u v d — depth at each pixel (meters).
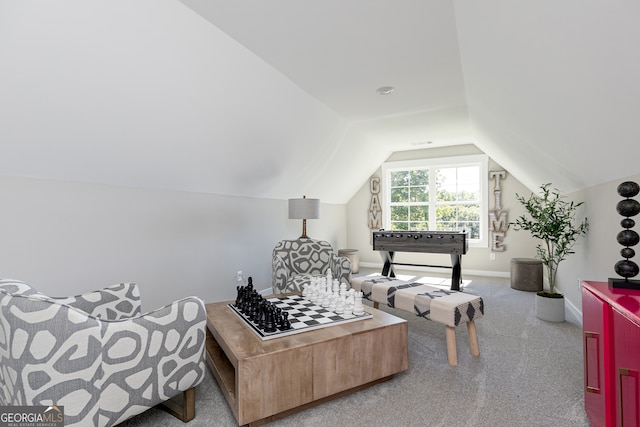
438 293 2.52
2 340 1.21
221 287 3.65
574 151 2.34
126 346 1.35
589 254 2.86
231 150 3.18
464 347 2.55
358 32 2.14
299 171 4.46
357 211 6.73
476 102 3.18
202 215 3.41
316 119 3.74
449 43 2.27
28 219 2.12
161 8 1.80
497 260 5.50
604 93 1.43
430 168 6.07
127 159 2.50
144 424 1.61
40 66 1.69
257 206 4.23
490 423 1.61
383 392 1.89
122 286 2.01
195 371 1.59
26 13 1.48
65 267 2.30
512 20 1.46
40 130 1.95
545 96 1.89
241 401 1.51
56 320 1.20
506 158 4.41
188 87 2.32
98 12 1.65
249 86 2.67
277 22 2.02
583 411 1.70
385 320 2.09
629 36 1.06
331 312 2.23
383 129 4.62
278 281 3.29
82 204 2.40
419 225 6.21
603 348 1.31
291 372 1.64
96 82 1.92
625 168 1.98
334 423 1.61
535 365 2.23
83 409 1.25
